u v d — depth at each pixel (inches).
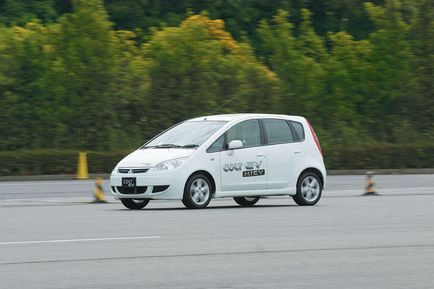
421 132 4224.9
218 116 1887.3
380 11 4224.9
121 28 5004.9
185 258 1090.1
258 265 1042.1
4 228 1391.5
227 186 1800.0
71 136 3646.7
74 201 2020.2
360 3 5664.4
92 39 3619.6
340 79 4065.0
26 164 3277.6
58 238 1267.2
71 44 3604.8
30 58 3612.2
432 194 2256.4
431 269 1024.2
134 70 3799.2
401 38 4165.8
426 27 4286.4
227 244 1214.3
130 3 5014.8
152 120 3791.8
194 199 1761.8
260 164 1841.8
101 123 3671.3
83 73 3612.2
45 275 968.9
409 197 2129.7
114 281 935.7
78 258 1084.5
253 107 3917.3
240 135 1835.6
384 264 1057.5
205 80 3841.0
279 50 4028.1
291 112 3988.7
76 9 3639.3
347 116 4079.7
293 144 1897.1
